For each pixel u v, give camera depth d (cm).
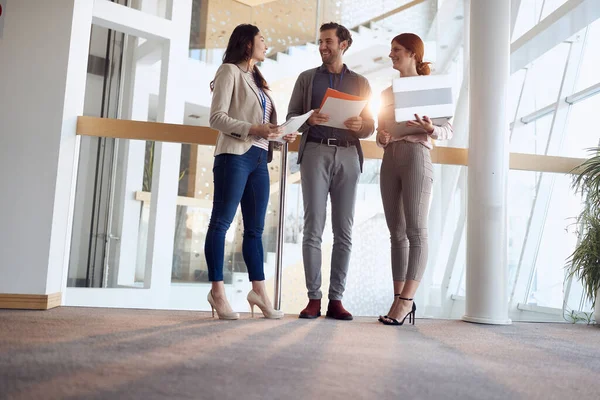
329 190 289
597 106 486
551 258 398
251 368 140
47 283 278
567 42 557
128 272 327
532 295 396
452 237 456
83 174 317
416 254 269
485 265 299
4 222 275
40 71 283
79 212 316
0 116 278
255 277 270
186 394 111
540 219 411
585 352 201
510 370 156
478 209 302
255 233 270
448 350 191
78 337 181
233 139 254
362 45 684
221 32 642
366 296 338
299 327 237
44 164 280
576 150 509
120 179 329
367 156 320
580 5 446
